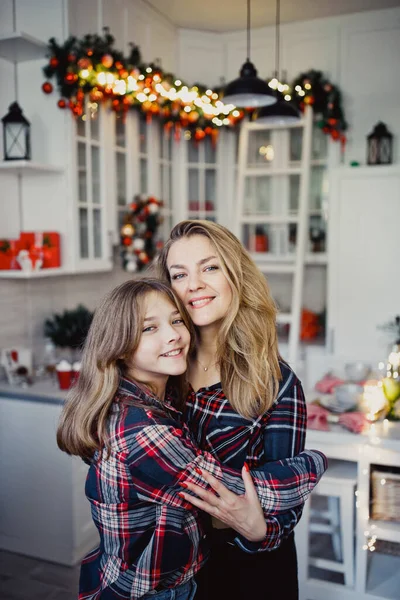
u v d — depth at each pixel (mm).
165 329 1182
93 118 3232
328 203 3770
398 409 2328
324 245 4062
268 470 1187
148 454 1068
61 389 2799
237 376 1266
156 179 3855
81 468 2740
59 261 3045
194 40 4047
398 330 3643
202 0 3549
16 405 2777
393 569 2299
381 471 2242
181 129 4031
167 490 1082
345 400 2326
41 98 3018
